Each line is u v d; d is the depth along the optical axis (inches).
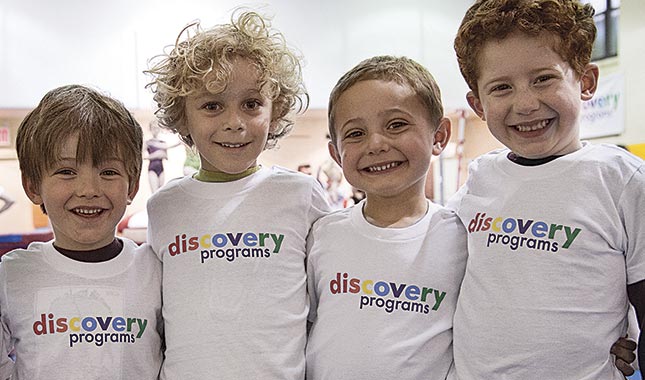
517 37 34.5
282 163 114.0
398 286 38.6
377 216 41.4
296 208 42.8
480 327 35.8
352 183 41.1
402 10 109.1
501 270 35.8
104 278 39.2
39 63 93.6
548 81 34.5
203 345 38.2
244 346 38.3
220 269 39.7
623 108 93.2
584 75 36.6
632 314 38.5
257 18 44.1
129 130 40.1
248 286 39.4
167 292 40.4
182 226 41.4
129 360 38.0
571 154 36.4
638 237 33.9
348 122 40.4
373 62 42.1
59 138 37.6
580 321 33.8
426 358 37.6
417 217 41.2
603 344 34.0
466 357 36.5
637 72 90.7
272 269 40.2
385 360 37.2
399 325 37.9
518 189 36.9
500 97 35.6
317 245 41.9
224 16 99.9
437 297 38.7
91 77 95.3
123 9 96.4
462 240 40.4
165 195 43.1
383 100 39.5
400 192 40.6
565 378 33.8
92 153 37.8
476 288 36.8
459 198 41.9
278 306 39.6
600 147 36.4
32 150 38.4
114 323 38.2
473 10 37.7
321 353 38.9
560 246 34.6
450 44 111.6
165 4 98.0
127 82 96.7
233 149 40.7
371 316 38.2
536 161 37.1
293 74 45.9
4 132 100.8
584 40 35.1
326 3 105.2
